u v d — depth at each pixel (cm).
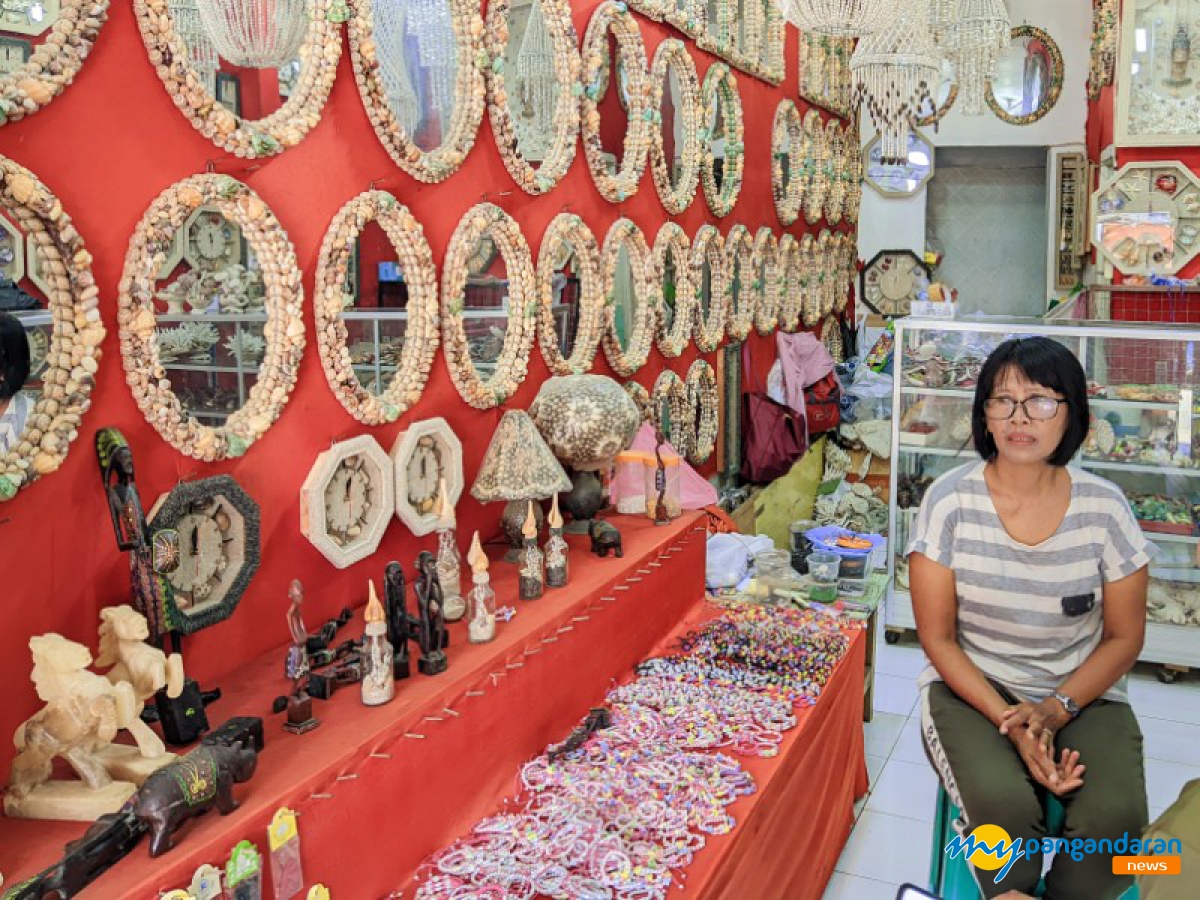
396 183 253
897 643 527
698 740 263
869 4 386
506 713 233
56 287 169
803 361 629
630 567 297
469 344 288
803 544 406
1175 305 591
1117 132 598
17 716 170
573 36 327
